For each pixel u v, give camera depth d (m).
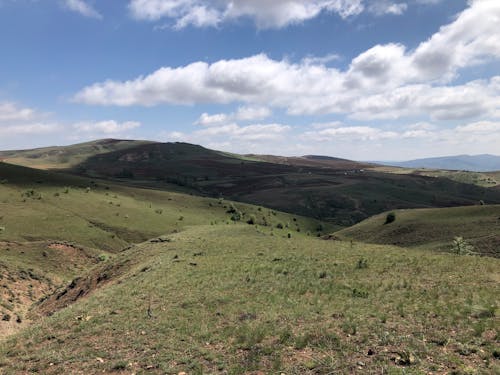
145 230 101.12
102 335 17.94
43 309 37.56
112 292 27.17
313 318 17.19
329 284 23.95
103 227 96.38
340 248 39.47
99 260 65.81
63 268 59.22
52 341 18.16
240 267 30.64
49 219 90.19
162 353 14.88
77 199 112.44
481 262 27.70
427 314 16.44
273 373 12.04
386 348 13.02
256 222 132.88
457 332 13.96
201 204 144.25
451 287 20.83
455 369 10.94
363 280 24.53
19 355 16.73
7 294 39.25
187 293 24.03
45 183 124.75
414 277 24.20
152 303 22.61
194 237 53.28
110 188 141.00
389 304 18.56
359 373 11.30
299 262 31.86
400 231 93.25
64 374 13.87
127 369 13.77
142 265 36.59
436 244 74.31
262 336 15.41
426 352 12.34
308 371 11.91
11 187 110.69
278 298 21.34
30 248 61.91
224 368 12.98
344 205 196.25
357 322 15.98
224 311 19.72
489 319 14.88
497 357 11.62
